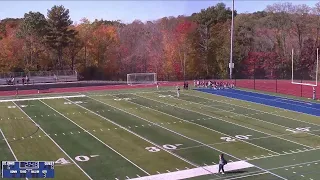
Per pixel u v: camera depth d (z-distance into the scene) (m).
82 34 83.81
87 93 53.00
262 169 21.77
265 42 83.69
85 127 32.25
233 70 80.25
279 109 40.19
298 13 82.25
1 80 62.91
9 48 78.44
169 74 84.06
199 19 88.12
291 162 22.98
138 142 27.67
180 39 85.25
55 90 56.91
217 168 22.03
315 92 50.50
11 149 25.88
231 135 29.53
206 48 84.12
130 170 21.70
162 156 24.36
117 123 33.75
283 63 79.88
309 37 80.81
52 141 27.92
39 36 80.50
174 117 36.25
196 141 27.86
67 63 82.00
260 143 27.25
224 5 91.81
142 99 47.03
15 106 42.53
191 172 21.33
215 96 49.31
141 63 86.00
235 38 82.06
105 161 23.33
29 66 76.69
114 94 51.72
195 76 82.44
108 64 84.38
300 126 32.44
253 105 42.62
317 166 22.20
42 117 36.34
